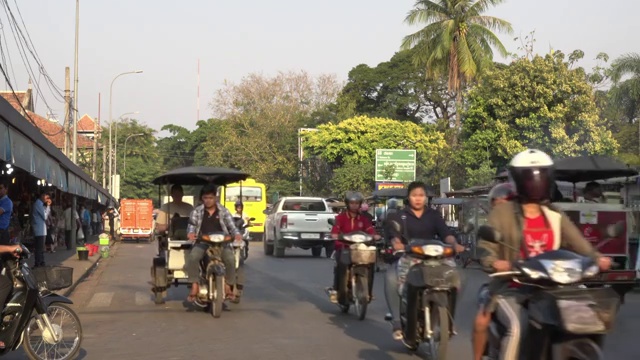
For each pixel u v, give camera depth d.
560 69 38.38
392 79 67.06
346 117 65.94
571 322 4.94
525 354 5.34
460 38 44.75
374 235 12.27
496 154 41.03
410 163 50.94
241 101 69.06
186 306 14.22
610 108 40.47
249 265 25.03
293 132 67.75
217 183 15.95
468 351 9.45
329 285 18.22
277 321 12.23
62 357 8.64
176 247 14.18
